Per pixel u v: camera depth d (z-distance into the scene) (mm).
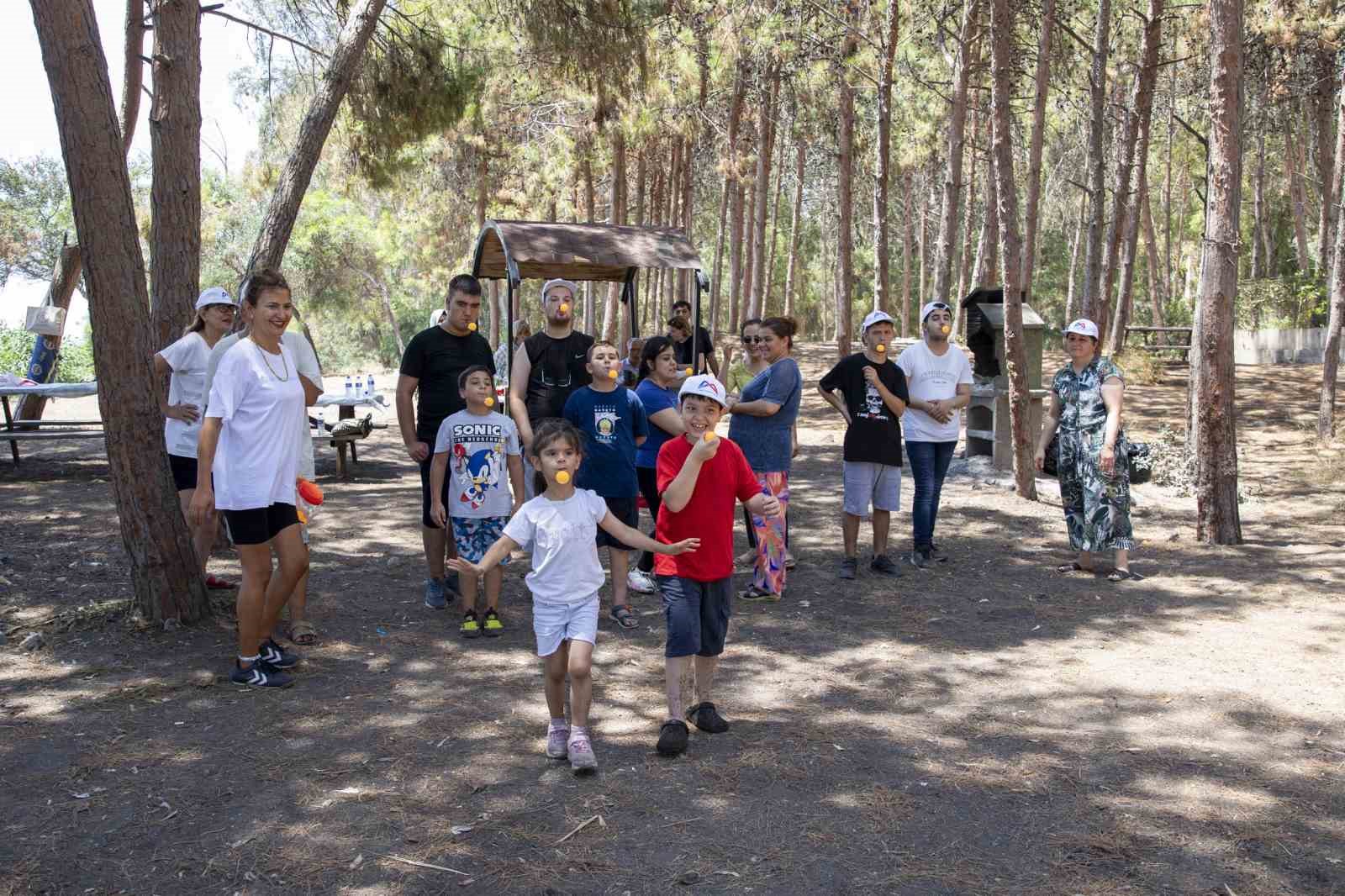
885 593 6805
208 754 4105
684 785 3873
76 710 4539
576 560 4059
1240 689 4902
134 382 5508
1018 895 3100
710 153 31219
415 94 11016
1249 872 3232
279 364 4848
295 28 11523
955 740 4328
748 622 6145
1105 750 4207
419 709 4637
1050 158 37812
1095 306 16172
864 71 15562
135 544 5598
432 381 6133
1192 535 8438
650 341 6684
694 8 17547
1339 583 6836
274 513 4902
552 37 11562
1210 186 7918
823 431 16047
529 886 3143
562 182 27266
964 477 11094
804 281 56938
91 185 5262
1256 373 21250
